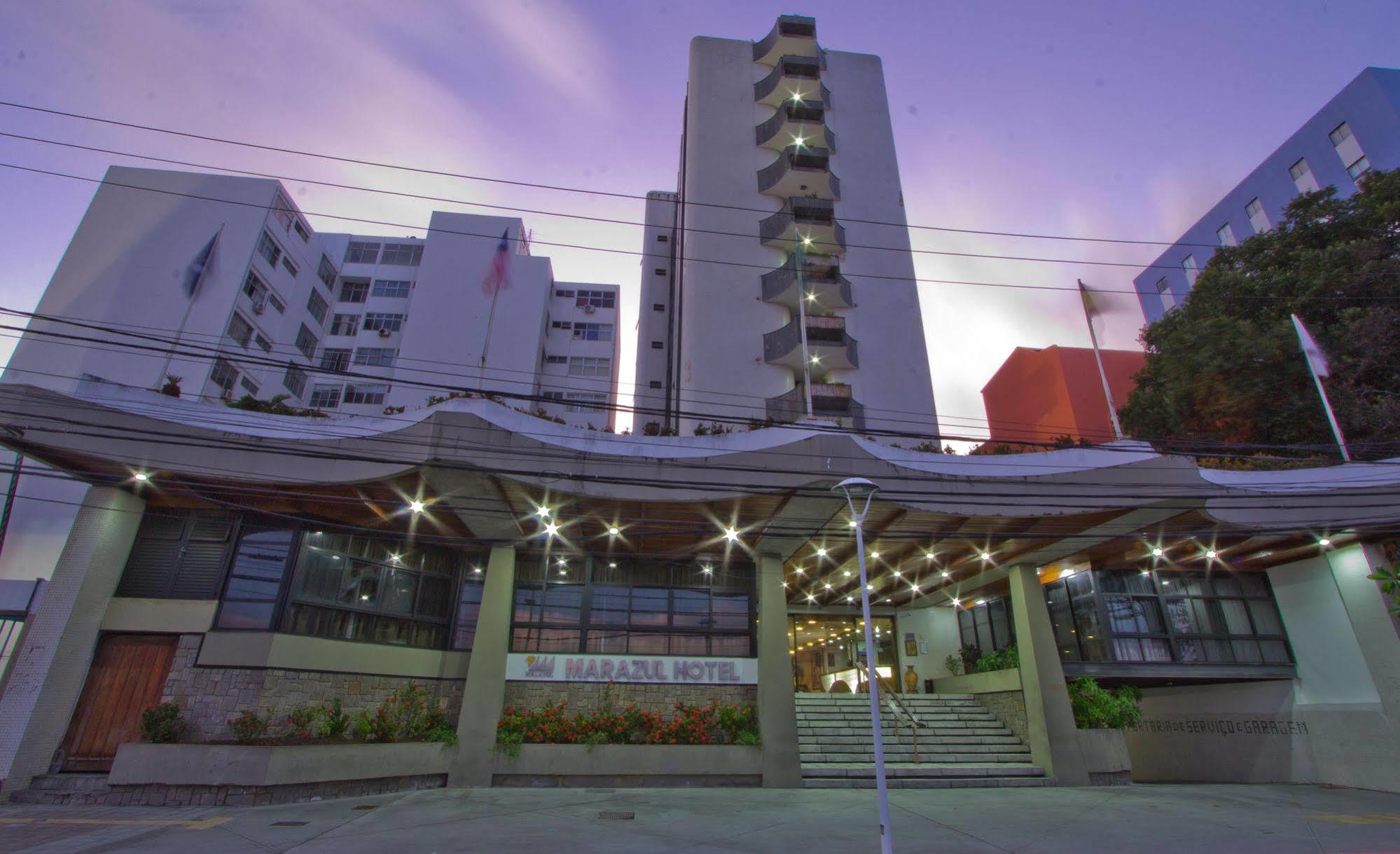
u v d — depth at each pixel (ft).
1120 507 47.70
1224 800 45.37
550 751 47.52
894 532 52.70
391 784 43.21
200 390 92.73
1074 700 57.77
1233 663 59.82
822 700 64.18
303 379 119.85
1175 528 52.75
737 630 55.57
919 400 94.02
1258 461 57.67
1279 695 60.49
